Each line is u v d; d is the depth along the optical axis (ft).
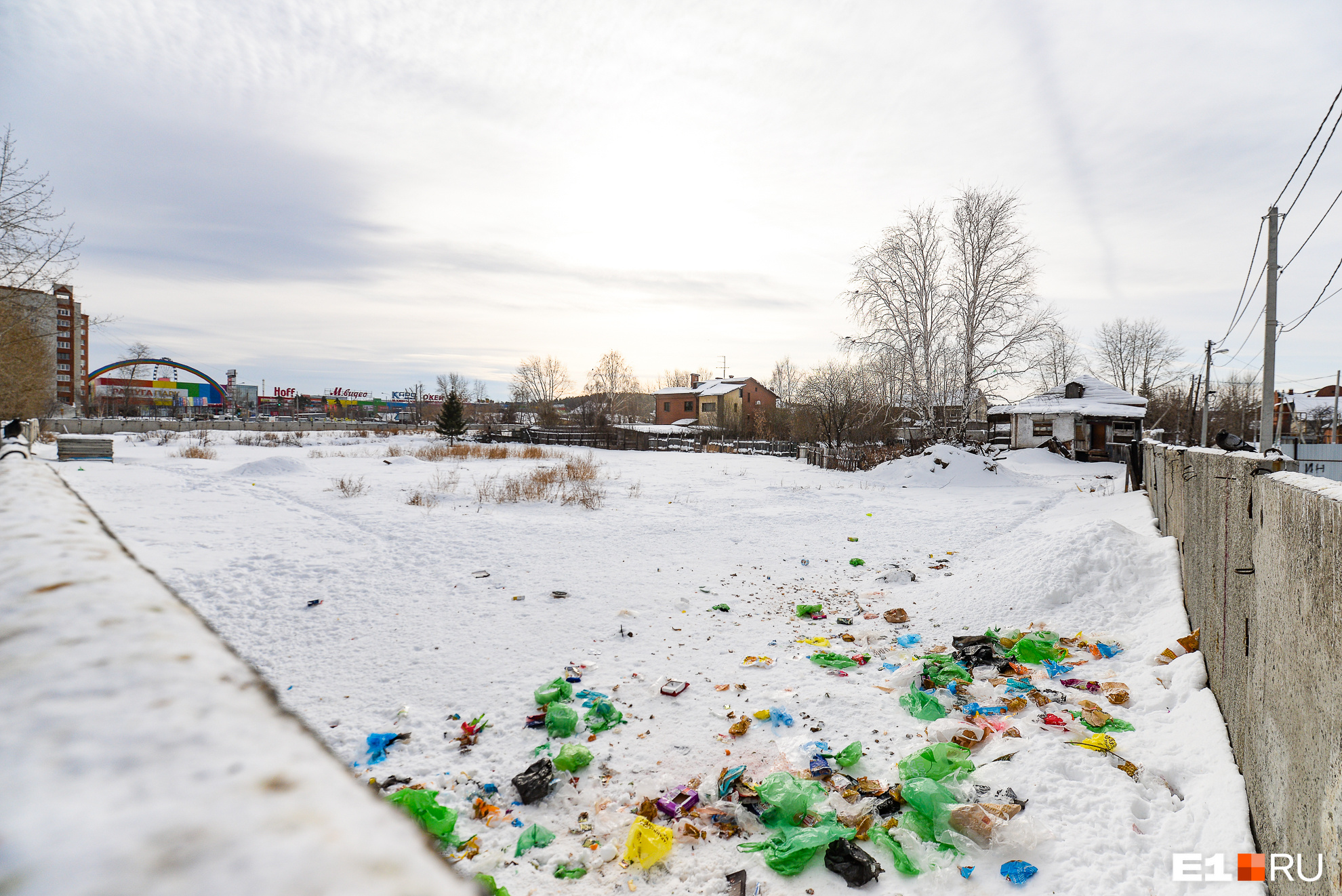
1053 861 11.56
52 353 120.37
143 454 83.76
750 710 17.42
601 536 37.78
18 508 3.54
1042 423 111.34
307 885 0.70
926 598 26.14
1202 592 18.33
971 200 79.51
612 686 18.88
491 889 11.44
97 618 1.94
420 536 35.70
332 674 19.33
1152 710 16.33
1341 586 8.30
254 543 32.99
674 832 12.82
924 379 83.20
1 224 50.14
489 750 15.65
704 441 158.51
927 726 16.31
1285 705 10.39
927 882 11.41
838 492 61.05
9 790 0.95
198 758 1.16
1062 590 23.61
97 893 0.62
